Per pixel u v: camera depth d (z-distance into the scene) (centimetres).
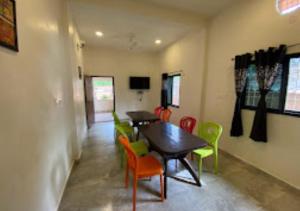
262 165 253
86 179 231
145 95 685
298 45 201
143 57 663
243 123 283
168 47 573
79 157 296
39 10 149
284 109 221
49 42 176
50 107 170
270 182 224
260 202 187
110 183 222
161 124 297
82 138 391
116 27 391
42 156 142
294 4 202
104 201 188
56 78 199
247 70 266
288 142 215
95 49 584
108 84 826
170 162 281
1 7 89
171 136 228
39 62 144
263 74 233
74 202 185
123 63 636
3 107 89
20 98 108
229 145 318
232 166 268
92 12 306
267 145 243
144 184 220
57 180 181
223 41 325
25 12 120
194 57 418
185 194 200
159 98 690
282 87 220
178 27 389
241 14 280
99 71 602
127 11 296
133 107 672
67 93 257
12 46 99
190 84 444
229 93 315
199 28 380
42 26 156
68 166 241
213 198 193
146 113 435
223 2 294
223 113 332
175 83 555
